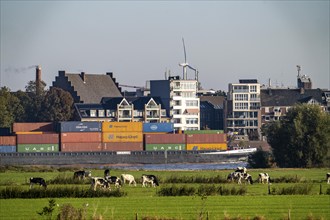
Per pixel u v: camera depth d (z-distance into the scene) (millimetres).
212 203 199375
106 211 181500
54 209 184750
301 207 191125
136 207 192000
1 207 193125
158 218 168000
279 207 191375
